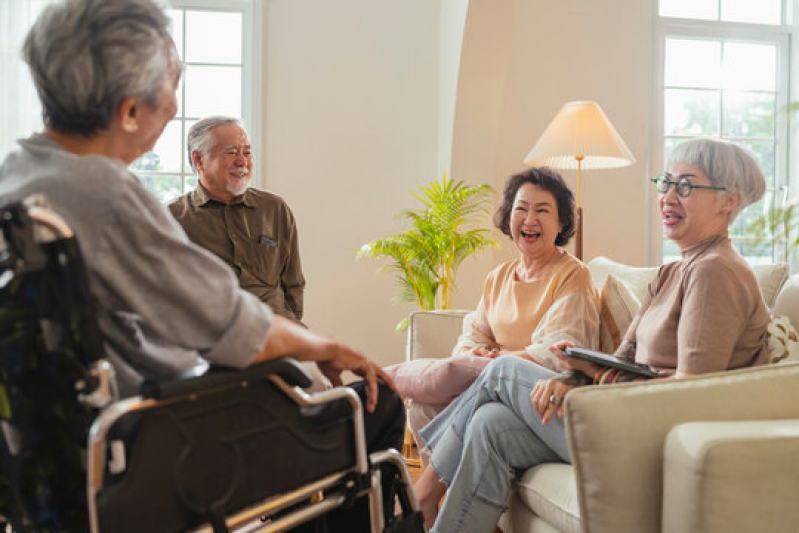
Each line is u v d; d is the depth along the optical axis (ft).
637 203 15.47
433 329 9.92
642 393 4.91
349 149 15.12
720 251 6.15
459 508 6.46
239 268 10.27
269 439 3.80
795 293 6.91
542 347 7.56
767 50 16.26
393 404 4.79
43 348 3.30
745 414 4.92
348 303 15.14
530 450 6.52
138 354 3.85
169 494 3.43
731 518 4.24
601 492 4.81
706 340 5.77
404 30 15.21
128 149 3.99
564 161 13.46
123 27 3.66
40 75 3.71
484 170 14.58
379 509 4.29
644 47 15.42
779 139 16.24
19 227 3.10
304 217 15.03
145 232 3.53
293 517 4.00
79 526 3.44
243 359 3.65
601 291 8.11
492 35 13.56
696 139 6.41
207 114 15.11
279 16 14.89
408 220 15.21
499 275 9.00
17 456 3.41
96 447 3.15
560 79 15.20
